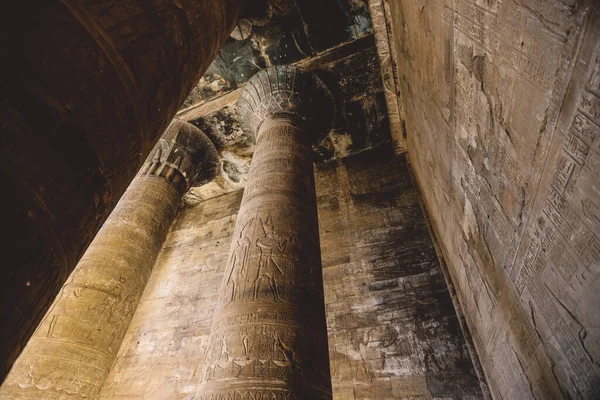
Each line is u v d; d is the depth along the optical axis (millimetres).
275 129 6387
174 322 7477
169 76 2820
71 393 4844
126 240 6594
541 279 2395
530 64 1959
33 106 1618
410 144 7707
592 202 1652
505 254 2984
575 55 1564
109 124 2094
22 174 1520
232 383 2930
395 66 7207
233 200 10398
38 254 1571
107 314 5633
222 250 8820
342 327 6102
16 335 1469
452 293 5754
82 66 1914
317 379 3146
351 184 8727
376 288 6441
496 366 4082
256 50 7910
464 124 3346
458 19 2869
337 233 7723
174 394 6172
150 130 2650
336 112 8430
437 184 5344
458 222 4453
